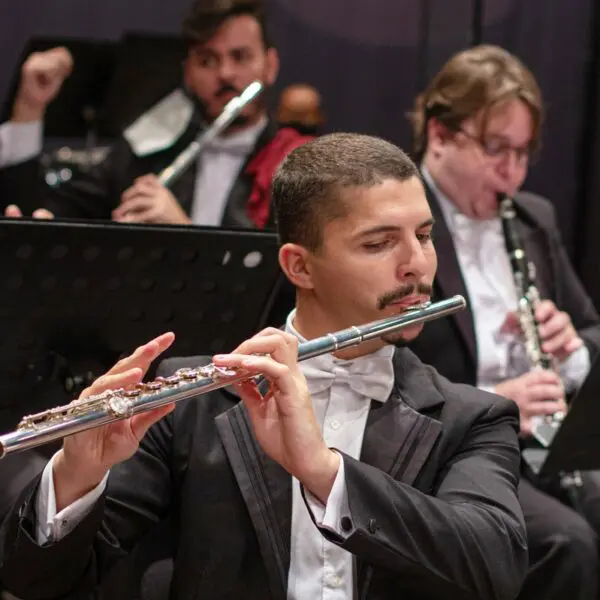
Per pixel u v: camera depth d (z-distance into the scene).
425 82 10.71
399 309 4.19
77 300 5.15
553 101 10.59
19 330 5.14
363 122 10.81
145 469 4.37
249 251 5.29
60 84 8.86
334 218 4.17
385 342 4.27
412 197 4.16
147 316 5.35
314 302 4.39
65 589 4.13
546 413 6.45
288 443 3.76
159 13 10.48
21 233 4.86
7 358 5.20
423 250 4.23
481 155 6.94
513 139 6.91
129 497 4.30
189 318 5.43
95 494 3.97
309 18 10.63
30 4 10.24
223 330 5.55
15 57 10.29
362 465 3.88
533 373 6.57
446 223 7.05
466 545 3.90
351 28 10.68
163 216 7.50
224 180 8.51
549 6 10.52
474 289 7.15
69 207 8.66
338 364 4.32
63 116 9.21
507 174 7.03
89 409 3.70
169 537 5.09
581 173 10.54
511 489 4.25
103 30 10.41
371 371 4.32
